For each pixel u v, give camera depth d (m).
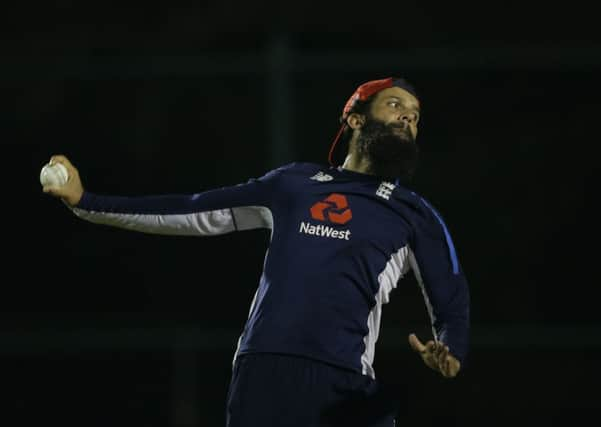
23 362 42.31
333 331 14.23
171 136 48.06
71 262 46.16
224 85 47.72
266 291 14.55
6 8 53.00
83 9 53.44
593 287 45.03
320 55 45.59
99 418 41.84
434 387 41.62
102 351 42.28
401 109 15.80
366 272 14.52
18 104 48.44
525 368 41.78
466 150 47.12
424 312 43.09
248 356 14.30
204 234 15.53
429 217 15.06
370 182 15.16
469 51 50.53
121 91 48.31
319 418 14.05
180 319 45.06
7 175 47.44
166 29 53.22
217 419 41.59
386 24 52.41
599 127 46.94
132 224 15.38
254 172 47.62
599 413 41.34
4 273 46.03
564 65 46.69
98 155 48.19
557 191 46.34
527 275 45.31
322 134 45.41
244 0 52.88
